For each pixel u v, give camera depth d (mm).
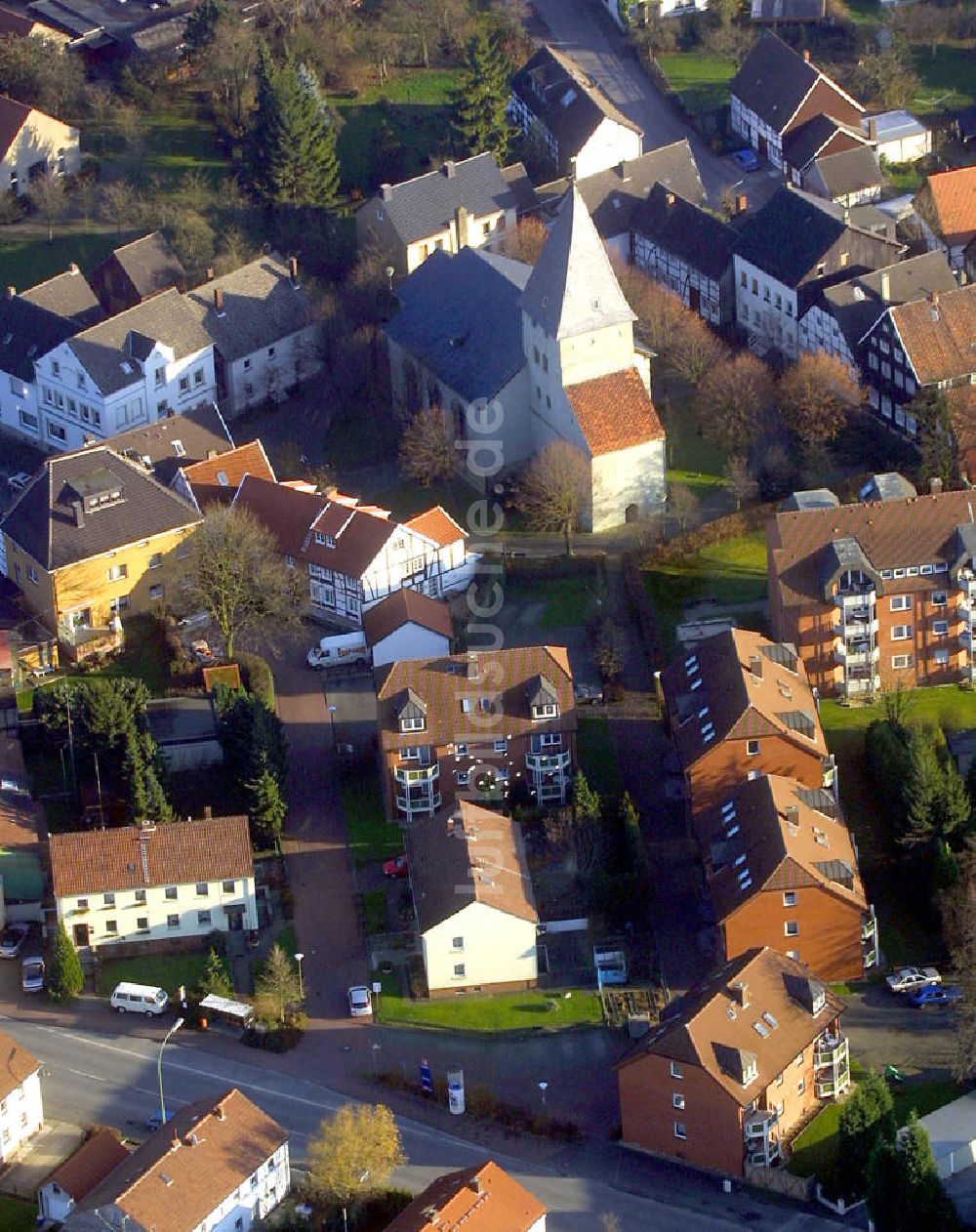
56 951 186750
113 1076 180250
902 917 191625
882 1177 159875
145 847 191625
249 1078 180000
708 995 172750
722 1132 168750
